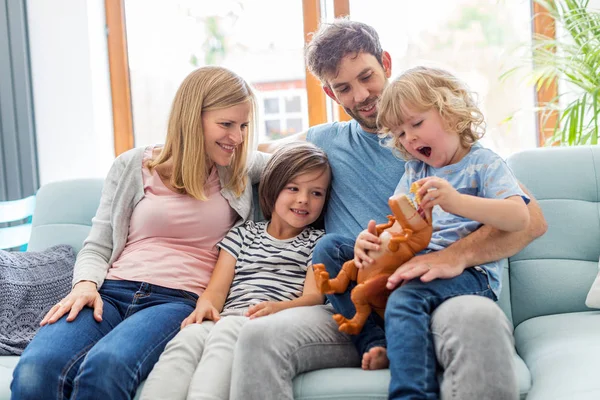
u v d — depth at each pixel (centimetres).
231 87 165
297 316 132
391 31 252
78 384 129
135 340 136
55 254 183
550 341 138
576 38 212
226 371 130
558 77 230
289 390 122
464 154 143
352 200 166
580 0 217
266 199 171
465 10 249
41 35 259
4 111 256
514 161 174
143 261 163
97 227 171
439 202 125
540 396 115
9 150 256
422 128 139
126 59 270
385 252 131
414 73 145
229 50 266
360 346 132
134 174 171
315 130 186
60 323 145
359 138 174
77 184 199
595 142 208
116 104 271
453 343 113
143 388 132
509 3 246
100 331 147
